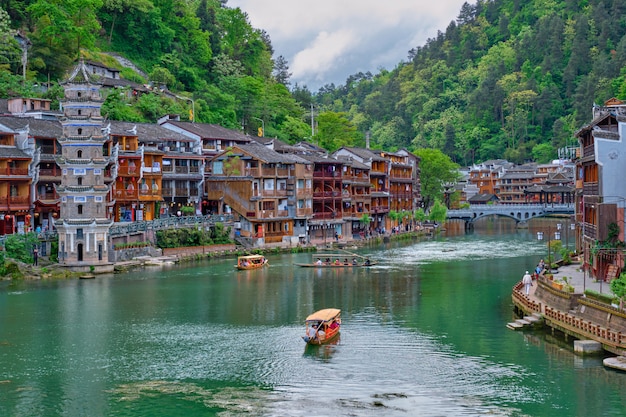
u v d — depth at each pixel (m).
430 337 65.12
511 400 49.34
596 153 75.06
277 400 49.88
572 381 52.34
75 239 97.44
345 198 152.12
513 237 167.75
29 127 107.38
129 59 183.50
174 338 65.62
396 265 112.19
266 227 132.75
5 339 65.00
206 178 135.38
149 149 124.56
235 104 198.00
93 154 98.88
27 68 148.62
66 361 58.84
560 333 63.81
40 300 80.75
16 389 52.56
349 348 62.06
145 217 124.88
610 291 66.44
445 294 85.56
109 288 88.50
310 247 134.38
